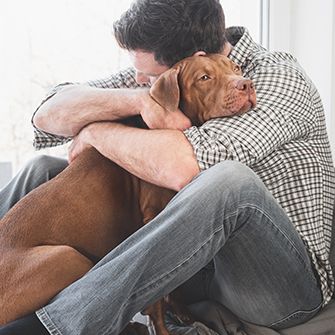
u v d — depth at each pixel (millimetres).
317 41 2479
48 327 1363
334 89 2441
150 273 1358
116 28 1803
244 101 1585
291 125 1662
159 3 1710
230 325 1626
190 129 1604
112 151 1652
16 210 1612
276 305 1573
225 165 1440
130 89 1751
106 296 1331
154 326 1543
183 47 1733
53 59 2373
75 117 1777
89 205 1662
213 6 1752
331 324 1628
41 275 1471
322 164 1778
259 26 2650
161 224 1381
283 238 1503
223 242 1436
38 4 2330
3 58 2309
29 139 2387
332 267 1761
